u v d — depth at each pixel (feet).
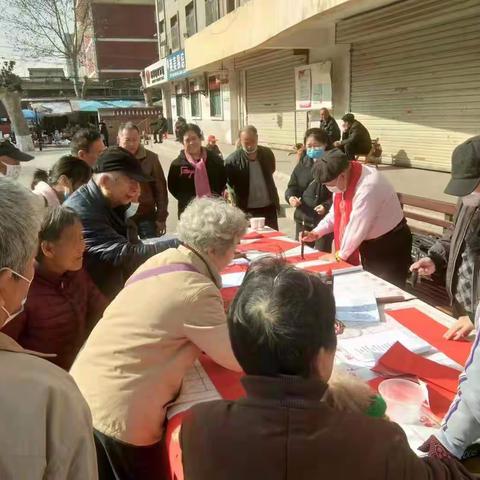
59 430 2.82
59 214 6.57
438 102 25.09
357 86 31.22
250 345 2.72
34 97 140.67
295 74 38.19
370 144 26.76
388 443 2.57
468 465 4.01
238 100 52.54
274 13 27.96
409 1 24.43
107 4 132.16
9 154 12.17
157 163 14.70
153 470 5.43
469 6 21.09
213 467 2.67
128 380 5.13
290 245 11.24
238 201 14.88
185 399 5.31
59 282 6.88
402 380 5.19
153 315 5.15
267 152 15.06
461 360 5.77
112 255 7.91
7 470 2.62
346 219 9.71
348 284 8.41
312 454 2.53
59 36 110.32
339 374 3.67
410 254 10.27
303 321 2.66
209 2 56.75
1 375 2.70
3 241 2.69
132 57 138.62
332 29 32.30
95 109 104.94
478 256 7.19
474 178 6.16
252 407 2.71
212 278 5.72
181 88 73.82
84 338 7.34
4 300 2.88
